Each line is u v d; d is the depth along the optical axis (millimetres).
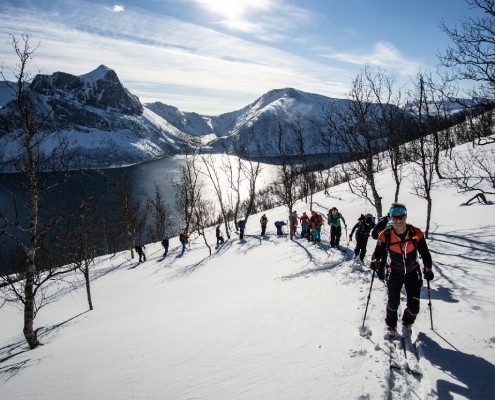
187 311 9648
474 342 4832
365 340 5480
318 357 5242
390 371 4496
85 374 6324
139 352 6828
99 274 29297
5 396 6352
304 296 8625
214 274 19359
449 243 11359
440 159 29094
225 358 5793
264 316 7555
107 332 9281
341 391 4262
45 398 5691
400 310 6422
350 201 29703
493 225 12383
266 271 15695
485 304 6012
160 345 6984
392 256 5289
